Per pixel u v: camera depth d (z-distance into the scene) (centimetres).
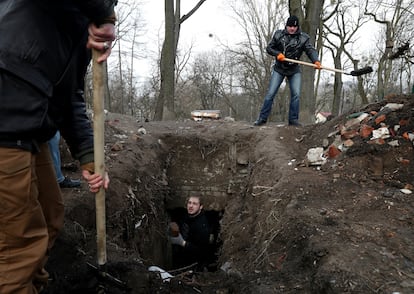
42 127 189
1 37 170
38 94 179
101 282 278
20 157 178
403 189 390
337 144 510
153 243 583
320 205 379
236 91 3294
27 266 188
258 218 457
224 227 633
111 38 208
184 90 3250
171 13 1104
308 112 955
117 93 3183
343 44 2188
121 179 509
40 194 218
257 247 392
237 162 760
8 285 184
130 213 482
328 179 435
